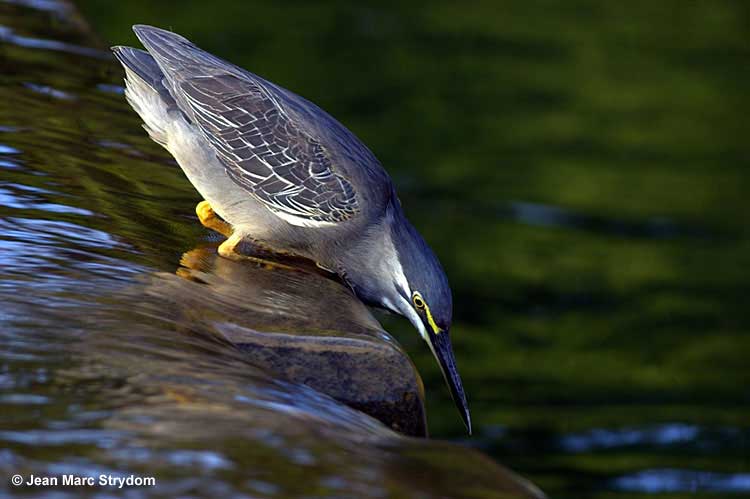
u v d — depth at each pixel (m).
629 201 21.33
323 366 7.18
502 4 32.88
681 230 20.25
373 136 23.00
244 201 9.52
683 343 16.31
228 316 7.43
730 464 13.34
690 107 26.14
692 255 19.31
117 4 28.50
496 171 22.17
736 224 20.61
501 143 23.47
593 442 13.82
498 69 27.20
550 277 18.22
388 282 9.73
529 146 23.53
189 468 4.95
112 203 9.17
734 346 16.25
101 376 5.84
